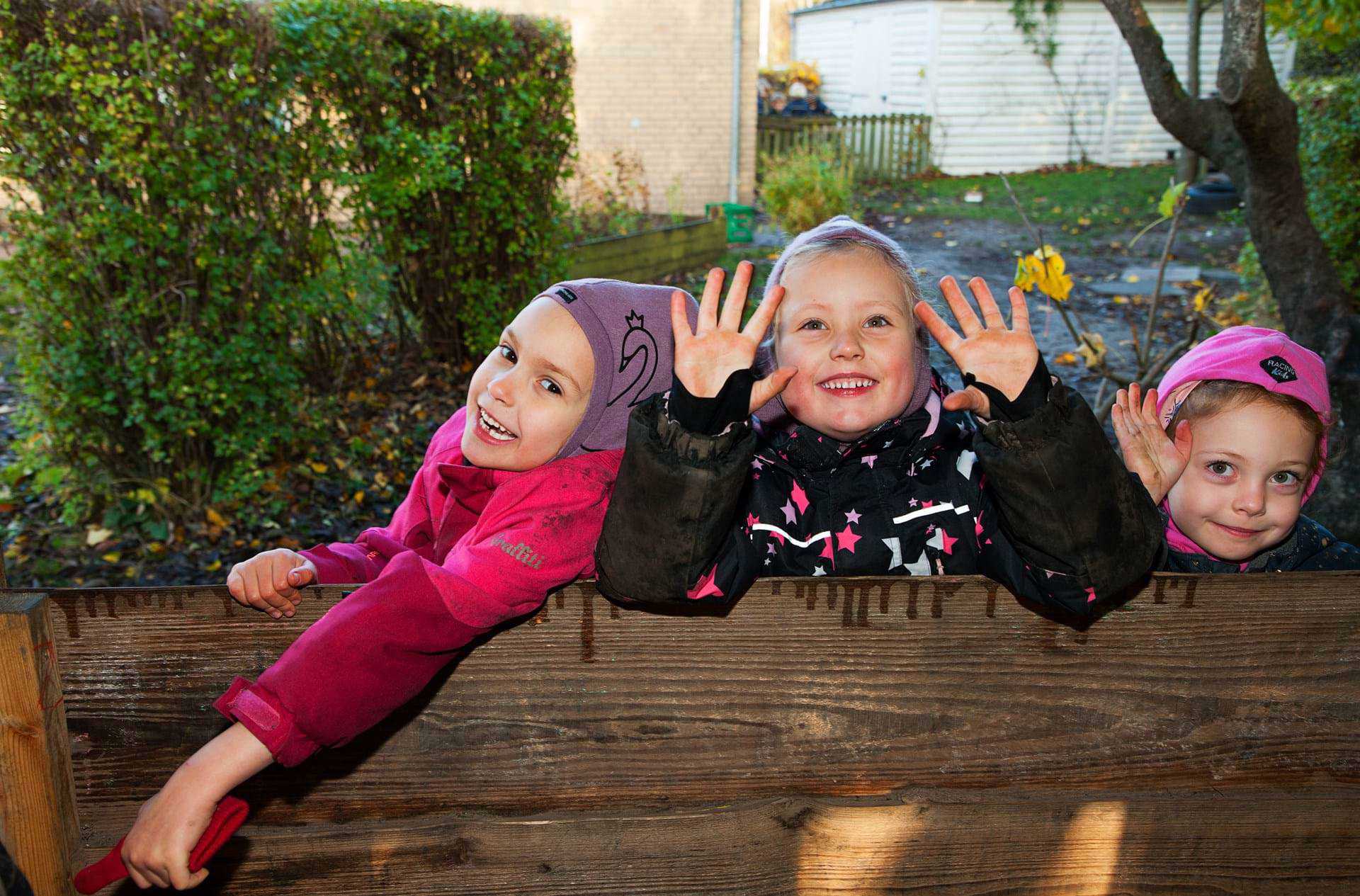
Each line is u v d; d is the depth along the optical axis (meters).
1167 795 1.57
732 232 12.97
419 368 6.98
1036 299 9.99
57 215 4.36
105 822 1.46
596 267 10.06
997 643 1.50
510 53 6.78
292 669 1.33
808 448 1.69
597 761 1.50
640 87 15.18
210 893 1.46
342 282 5.66
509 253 7.12
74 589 1.40
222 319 4.80
